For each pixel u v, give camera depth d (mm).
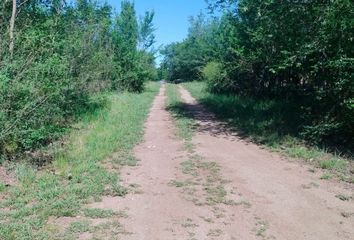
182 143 12031
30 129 8508
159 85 51938
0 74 8633
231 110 18703
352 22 10227
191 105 23859
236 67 21141
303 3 12344
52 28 13312
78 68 15297
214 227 5945
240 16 18531
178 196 7211
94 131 12234
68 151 9445
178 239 5504
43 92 9422
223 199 7109
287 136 12008
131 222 5984
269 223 6188
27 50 10305
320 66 11492
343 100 10438
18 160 8344
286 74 18500
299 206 6934
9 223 5621
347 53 10812
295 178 8531
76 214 6105
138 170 8836
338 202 7184
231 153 10828
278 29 13281
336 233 5930
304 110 14180
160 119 17234
